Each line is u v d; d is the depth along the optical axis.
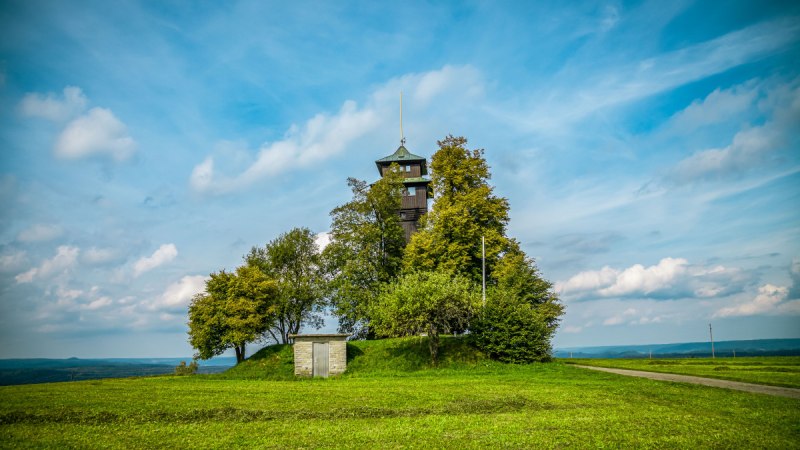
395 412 24.20
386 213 64.19
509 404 26.25
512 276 57.53
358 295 59.72
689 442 17.53
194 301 57.81
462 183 62.19
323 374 47.34
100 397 29.20
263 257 70.94
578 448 16.84
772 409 23.86
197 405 26.19
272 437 18.81
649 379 36.81
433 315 46.72
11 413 23.45
